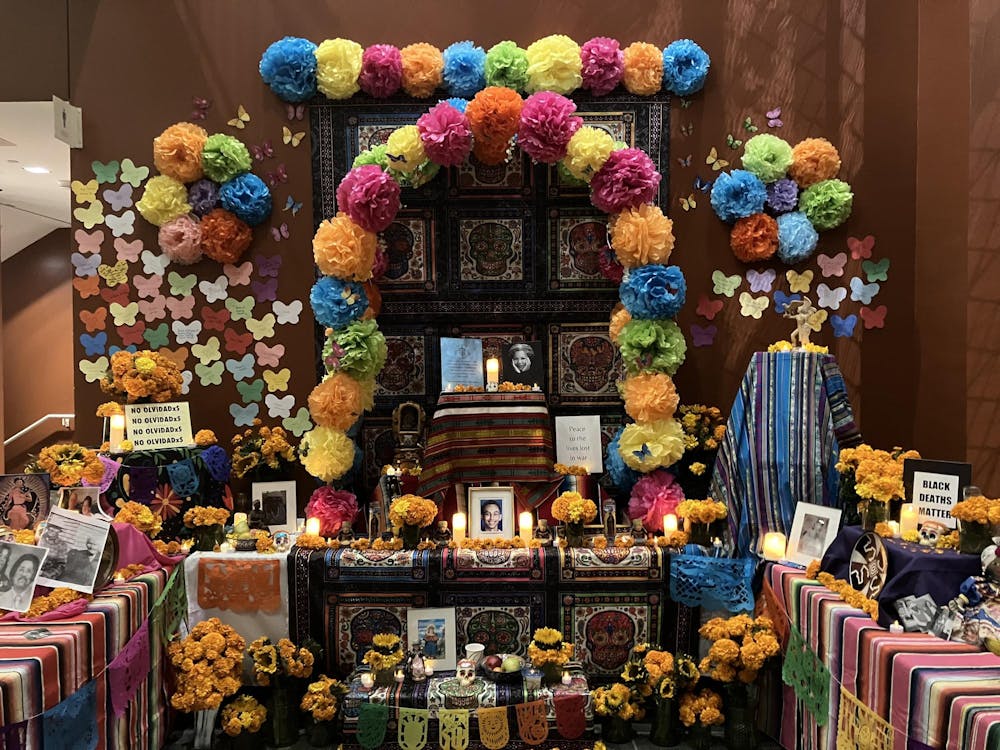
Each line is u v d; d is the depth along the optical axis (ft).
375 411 11.30
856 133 11.20
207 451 10.17
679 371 11.31
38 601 6.79
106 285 11.25
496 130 9.87
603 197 10.05
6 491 7.93
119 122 11.19
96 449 10.13
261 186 11.00
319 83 10.83
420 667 8.41
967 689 5.39
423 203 11.14
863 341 11.25
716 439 10.55
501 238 11.18
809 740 7.61
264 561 8.88
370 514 10.01
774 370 9.47
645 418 9.91
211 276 11.29
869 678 6.41
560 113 9.80
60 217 21.15
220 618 8.90
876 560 7.30
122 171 11.18
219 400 11.38
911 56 11.11
